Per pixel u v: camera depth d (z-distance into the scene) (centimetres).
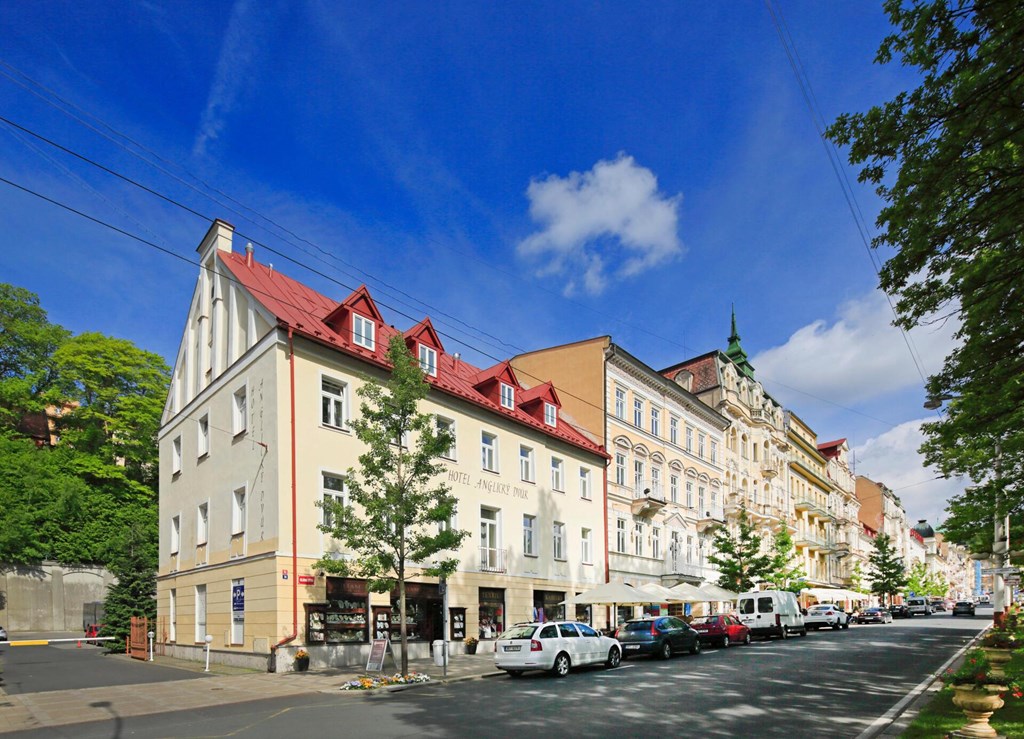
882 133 940
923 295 1122
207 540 2598
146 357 5191
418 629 2528
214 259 2802
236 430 2480
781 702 1419
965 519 2950
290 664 2072
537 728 1182
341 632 2234
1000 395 1266
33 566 4497
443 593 2002
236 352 2567
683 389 4616
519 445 3222
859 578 8256
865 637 3400
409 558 2016
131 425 4944
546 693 1606
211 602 2512
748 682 1728
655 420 4372
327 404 2400
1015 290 1063
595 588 3341
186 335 3095
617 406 3959
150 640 2652
